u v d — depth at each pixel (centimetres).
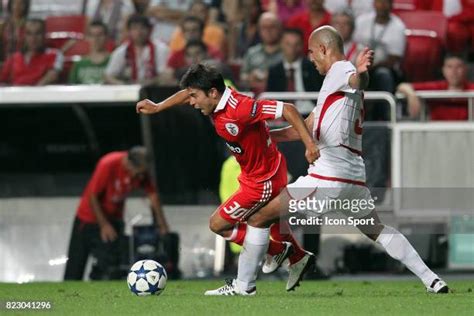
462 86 5734
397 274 5097
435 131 5166
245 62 6094
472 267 5053
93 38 6419
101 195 5372
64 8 6881
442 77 6297
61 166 5741
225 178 5297
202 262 5353
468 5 6406
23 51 6519
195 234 5438
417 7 6662
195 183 5516
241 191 3244
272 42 6044
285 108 3072
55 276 5603
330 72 3173
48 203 5734
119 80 6309
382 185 5150
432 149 5159
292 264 3341
